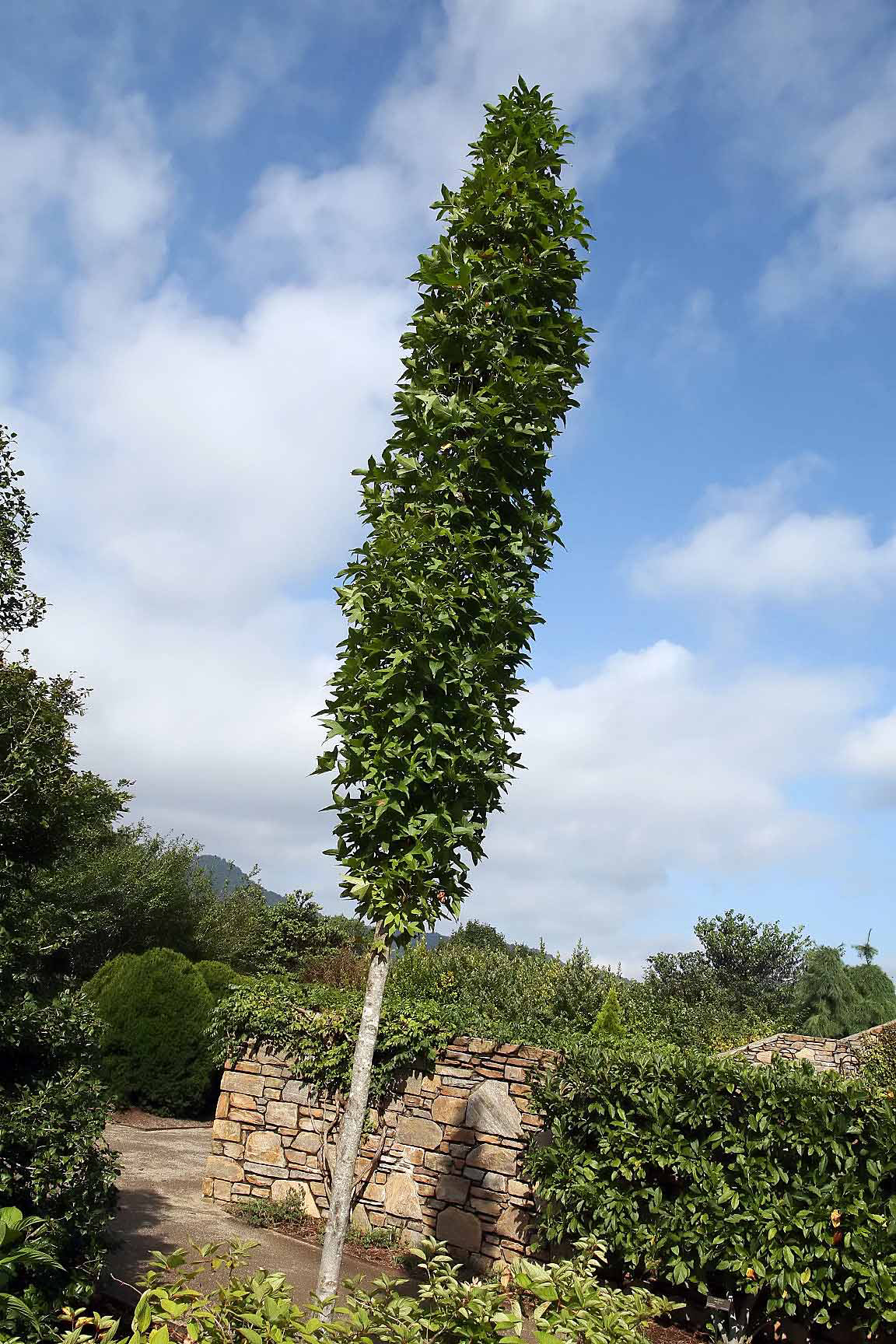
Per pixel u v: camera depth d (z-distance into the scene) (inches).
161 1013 561.6
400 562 196.7
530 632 211.0
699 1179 267.3
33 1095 203.0
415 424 207.0
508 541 213.3
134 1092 549.0
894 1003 964.0
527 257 221.8
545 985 706.2
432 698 197.2
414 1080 360.5
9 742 323.3
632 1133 280.1
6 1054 215.6
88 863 783.7
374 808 193.5
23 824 305.0
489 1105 341.1
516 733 211.5
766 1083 267.9
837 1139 252.1
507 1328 120.6
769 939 1299.2
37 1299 179.2
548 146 229.8
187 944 932.0
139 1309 113.3
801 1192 252.7
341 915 908.0
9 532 386.3
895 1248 235.3
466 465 202.2
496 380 211.3
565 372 216.7
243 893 1220.5
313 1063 375.2
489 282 213.6
